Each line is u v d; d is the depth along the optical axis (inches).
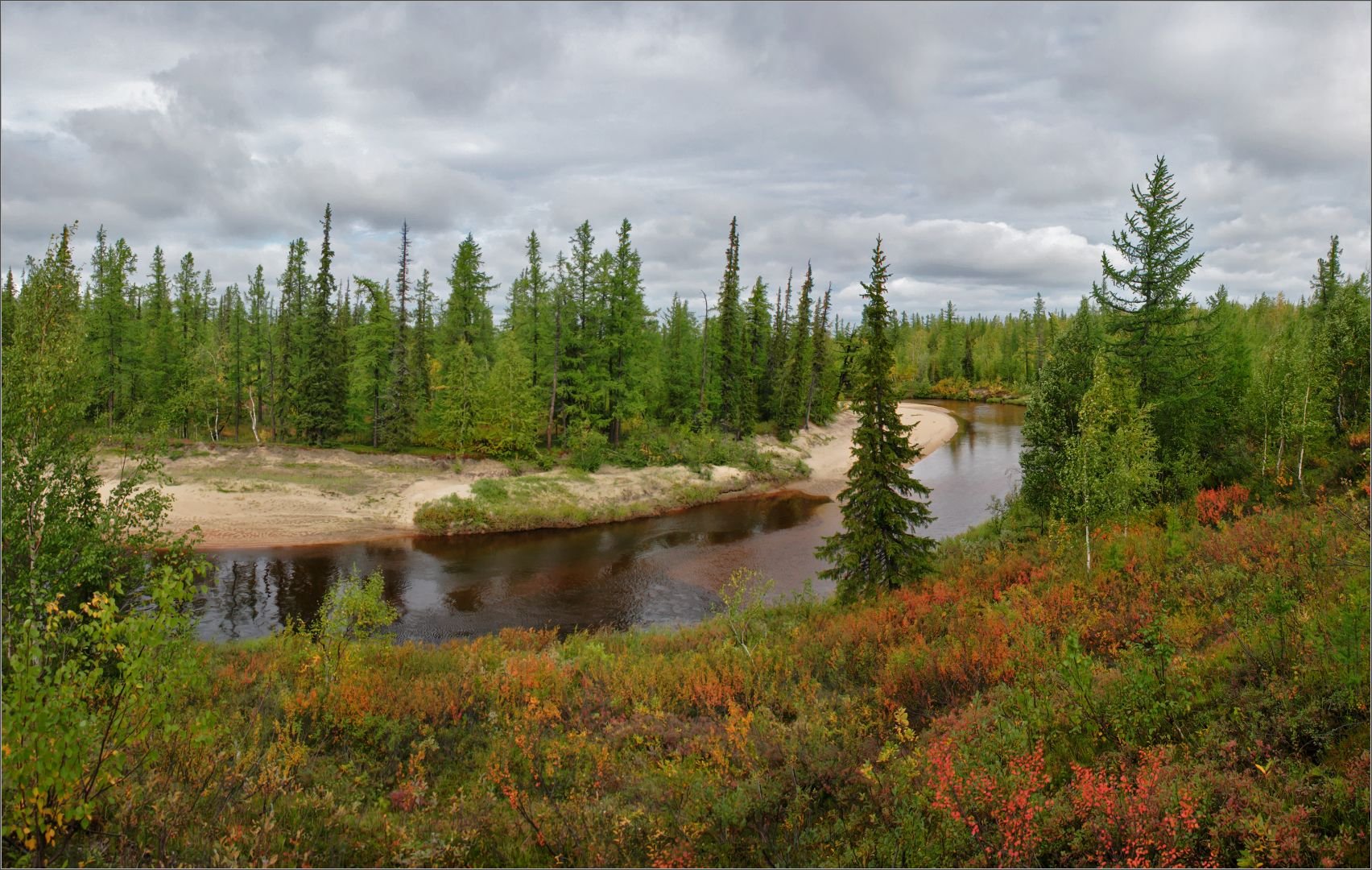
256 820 284.7
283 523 1309.1
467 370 1675.7
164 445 531.5
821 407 2792.8
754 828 296.7
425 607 957.8
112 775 249.1
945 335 5403.5
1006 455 2331.4
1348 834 224.8
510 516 1425.9
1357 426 981.8
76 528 450.3
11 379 442.9
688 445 1921.8
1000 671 454.0
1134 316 978.7
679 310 2292.1
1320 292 1353.3
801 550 1298.0
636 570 1164.5
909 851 251.1
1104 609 565.9
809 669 557.9
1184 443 995.3
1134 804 249.3
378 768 383.6
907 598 718.5
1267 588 482.6
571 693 529.0
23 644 235.9
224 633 839.1
